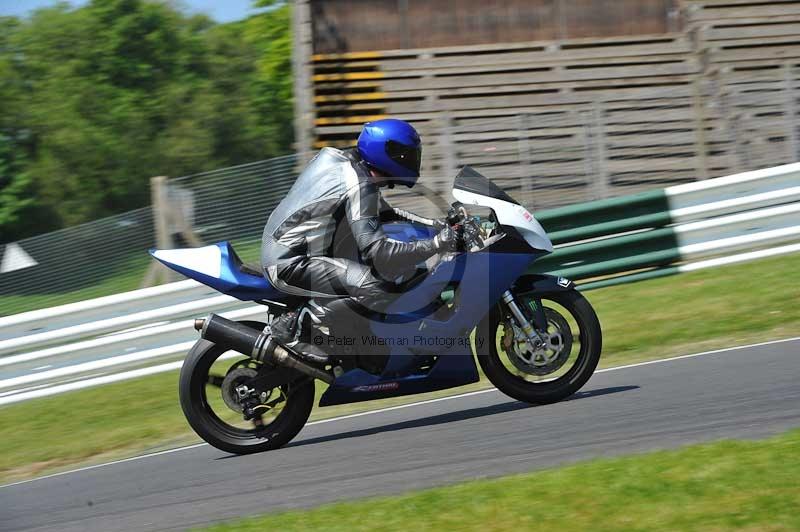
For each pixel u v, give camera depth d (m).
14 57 70.19
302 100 40.03
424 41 42.59
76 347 23.20
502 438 13.23
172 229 25.36
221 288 14.30
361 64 41.38
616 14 42.41
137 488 13.80
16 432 20.11
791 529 8.48
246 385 14.37
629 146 29.27
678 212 24.27
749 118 29.17
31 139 65.69
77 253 25.45
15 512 13.66
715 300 20.95
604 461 10.92
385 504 10.54
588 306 14.43
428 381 14.32
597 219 24.19
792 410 12.76
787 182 24.61
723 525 8.74
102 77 70.12
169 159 67.19
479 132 29.08
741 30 40.00
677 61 40.59
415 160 14.02
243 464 14.12
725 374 15.40
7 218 61.16
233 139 70.75
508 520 9.49
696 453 10.71
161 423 18.56
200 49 74.88
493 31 42.59
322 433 15.64
